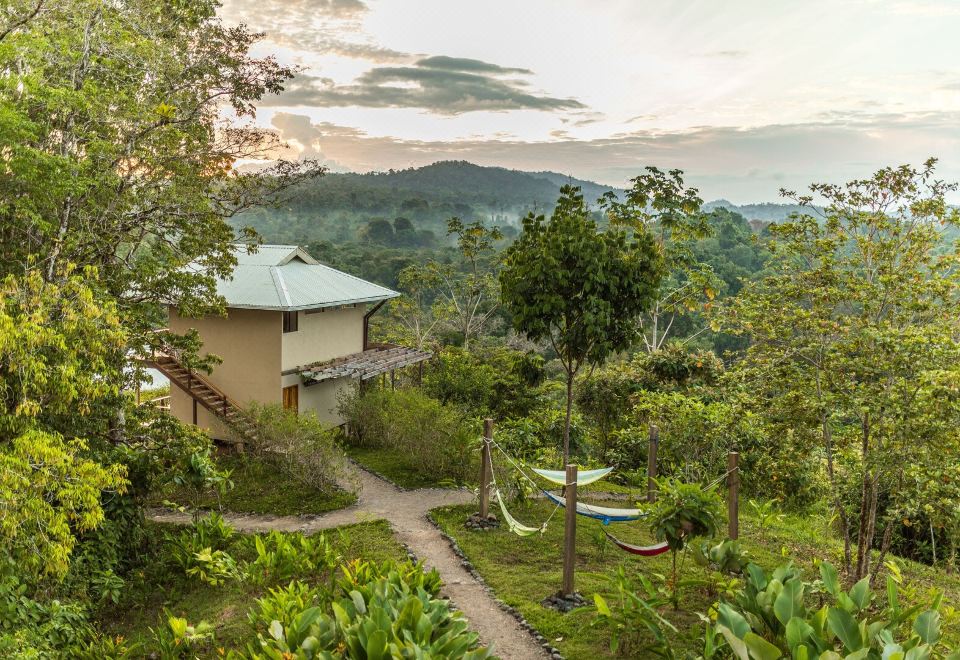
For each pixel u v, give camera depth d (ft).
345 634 20.30
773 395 39.55
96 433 45.11
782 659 20.18
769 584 23.48
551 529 47.14
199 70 52.29
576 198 54.75
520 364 69.15
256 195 56.39
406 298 153.99
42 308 30.73
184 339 54.65
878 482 35.32
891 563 32.60
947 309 34.12
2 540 27.40
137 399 61.31
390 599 23.81
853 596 23.61
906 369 32.09
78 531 39.86
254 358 71.82
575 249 50.01
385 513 51.83
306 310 75.15
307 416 62.23
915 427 30.81
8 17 39.99
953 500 32.86
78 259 46.09
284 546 35.76
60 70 42.06
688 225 97.40
